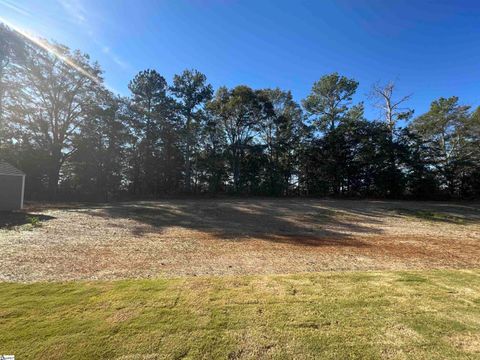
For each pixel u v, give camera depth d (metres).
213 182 28.81
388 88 26.98
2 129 22.25
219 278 4.47
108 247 6.96
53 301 3.38
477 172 25.28
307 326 2.88
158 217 12.62
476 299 3.66
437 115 27.47
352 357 2.39
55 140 23.86
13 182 13.41
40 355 2.31
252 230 10.55
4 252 6.01
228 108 26.36
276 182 28.42
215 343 2.54
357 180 26.53
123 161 26.52
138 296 3.57
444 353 2.46
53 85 23.28
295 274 4.83
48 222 10.30
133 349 2.42
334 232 10.49
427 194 25.00
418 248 7.80
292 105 30.23
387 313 3.20
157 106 27.69
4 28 20.55
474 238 9.59
